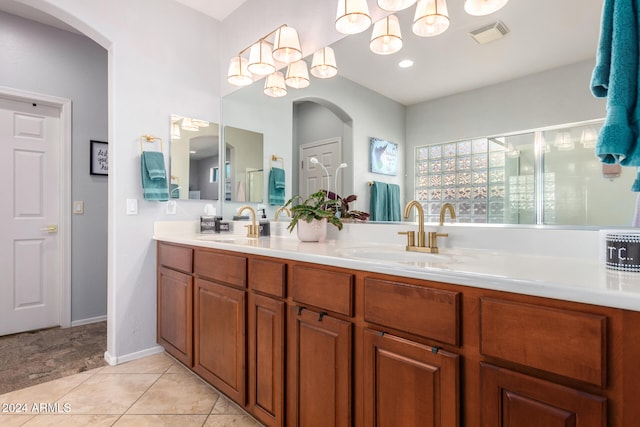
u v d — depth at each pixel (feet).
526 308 2.45
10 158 8.86
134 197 7.43
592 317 2.18
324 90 6.44
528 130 4.11
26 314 9.04
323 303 3.89
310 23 6.66
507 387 2.55
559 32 3.91
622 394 2.09
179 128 8.16
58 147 9.55
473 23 4.56
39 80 9.02
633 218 3.43
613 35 2.75
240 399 5.06
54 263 9.48
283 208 6.60
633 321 2.06
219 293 5.54
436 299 2.93
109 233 7.38
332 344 3.77
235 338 5.17
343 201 6.12
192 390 6.08
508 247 4.23
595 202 3.65
